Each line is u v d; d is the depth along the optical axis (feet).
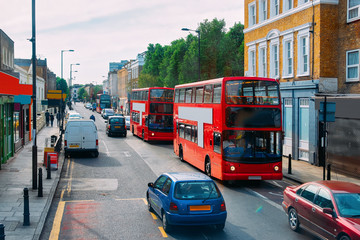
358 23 62.28
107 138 119.55
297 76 74.28
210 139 54.80
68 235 31.19
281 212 38.81
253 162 49.08
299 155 74.23
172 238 30.42
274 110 49.98
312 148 68.59
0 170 59.00
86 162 71.31
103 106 269.85
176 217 30.07
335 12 67.46
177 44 179.42
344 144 59.98
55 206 40.37
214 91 53.42
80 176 57.57
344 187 29.40
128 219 35.73
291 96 75.97
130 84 270.26
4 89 48.01
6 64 78.23
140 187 50.39
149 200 38.40
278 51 81.66
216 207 30.73
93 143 76.43
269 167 49.47
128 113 253.85
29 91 72.23
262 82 50.01
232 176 48.93
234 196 46.01
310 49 70.13
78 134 75.87
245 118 49.37
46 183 50.19
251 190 49.49
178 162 72.28
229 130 49.39
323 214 27.84
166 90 102.37
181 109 72.69
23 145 90.74
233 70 158.61
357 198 27.81
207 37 153.79
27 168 61.31
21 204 39.32
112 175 58.70
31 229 31.58
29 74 134.92
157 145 101.76
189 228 33.14
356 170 57.21
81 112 304.91
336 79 67.97
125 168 65.16
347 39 65.00
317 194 29.84
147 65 233.55
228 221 35.42
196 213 30.19
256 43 91.40
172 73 169.68
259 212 38.73
